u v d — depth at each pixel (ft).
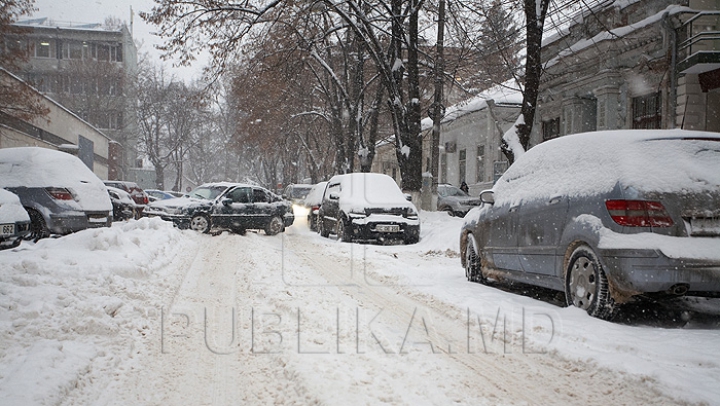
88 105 184.34
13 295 16.81
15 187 36.73
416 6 63.36
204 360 13.83
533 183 21.95
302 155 169.99
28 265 19.99
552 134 78.84
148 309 18.20
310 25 69.82
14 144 90.12
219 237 46.24
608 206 17.17
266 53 67.51
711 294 16.55
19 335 14.52
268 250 37.06
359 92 83.25
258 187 54.49
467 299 20.83
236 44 62.59
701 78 52.47
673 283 15.89
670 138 17.90
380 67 64.85
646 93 59.47
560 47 75.92
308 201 65.62
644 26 56.80
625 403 11.22
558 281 19.63
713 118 53.16
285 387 12.05
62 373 12.03
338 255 35.53
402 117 65.21
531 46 47.75
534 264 20.85
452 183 109.91
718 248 16.16
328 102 101.40
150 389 11.99
